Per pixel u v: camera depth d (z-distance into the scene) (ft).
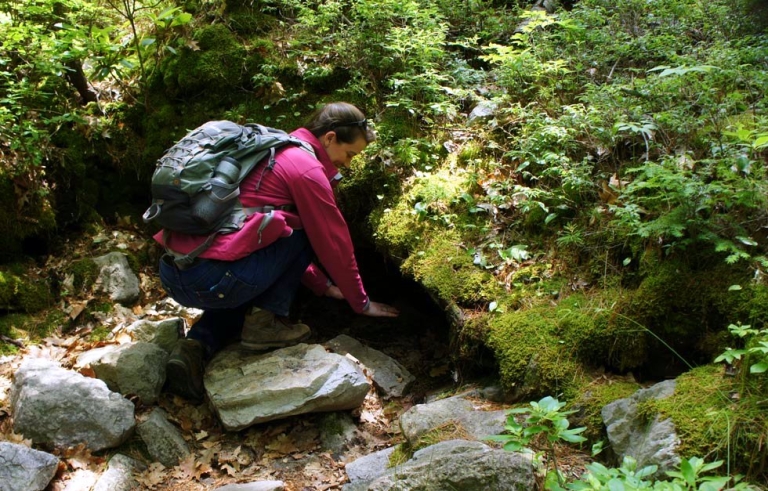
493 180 11.96
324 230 9.65
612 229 10.11
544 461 7.78
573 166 11.09
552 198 11.02
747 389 7.39
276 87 14.16
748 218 9.24
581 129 11.69
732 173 9.05
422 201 11.86
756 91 11.59
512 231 11.17
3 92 13.87
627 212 9.59
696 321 8.82
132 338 11.04
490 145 12.48
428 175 12.39
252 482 8.73
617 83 12.71
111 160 14.28
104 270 12.57
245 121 13.89
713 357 8.47
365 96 13.89
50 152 13.42
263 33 15.23
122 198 14.40
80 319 12.01
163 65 14.71
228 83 14.34
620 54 13.76
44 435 9.07
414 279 11.02
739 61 12.35
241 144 9.47
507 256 10.62
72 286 12.36
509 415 6.92
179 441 9.56
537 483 7.40
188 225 9.18
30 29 13.91
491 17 16.11
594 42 14.21
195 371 10.14
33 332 11.58
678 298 8.92
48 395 9.23
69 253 13.15
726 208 9.42
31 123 13.07
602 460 7.95
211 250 9.25
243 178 9.41
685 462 5.97
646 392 7.97
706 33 14.10
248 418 9.51
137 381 10.00
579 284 9.98
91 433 9.14
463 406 9.27
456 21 16.44
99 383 9.53
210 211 9.09
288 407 9.53
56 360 10.95
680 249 9.24
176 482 9.04
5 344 11.12
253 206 9.50
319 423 9.91
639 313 9.00
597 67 13.69
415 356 12.13
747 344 7.64
